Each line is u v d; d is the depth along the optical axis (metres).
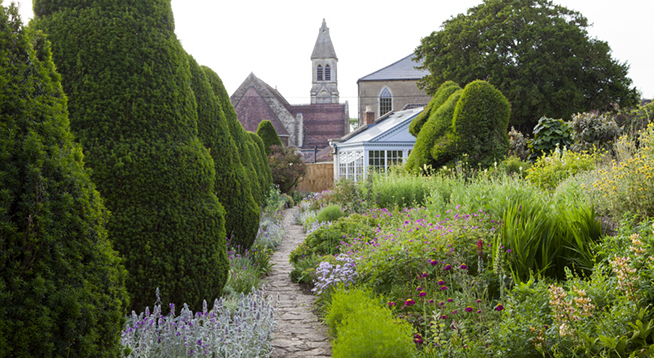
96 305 2.25
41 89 2.29
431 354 3.24
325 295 5.39
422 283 4.71
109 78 4.14
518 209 5.23
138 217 4.09
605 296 3.12
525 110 25.22
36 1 4.42
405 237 5.62
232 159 7.08
